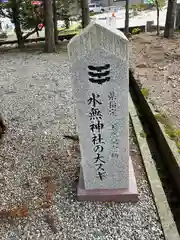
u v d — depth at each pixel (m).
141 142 3.51
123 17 16.08
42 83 5.83
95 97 2.31
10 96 5.23
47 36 8.32
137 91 5.09
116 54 2.15
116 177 2.63
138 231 2.36
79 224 2.46
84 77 2.24
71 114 4.38
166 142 3.34
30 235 2.39
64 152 3.46
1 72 6.79
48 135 3.83
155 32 9.60
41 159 3.34
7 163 3.31
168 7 7.98
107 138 2.48
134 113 4.23
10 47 9.87
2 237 2.39
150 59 6.42
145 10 17.75
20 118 4.35
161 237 2.29
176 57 6.39
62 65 7.03
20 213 2.60
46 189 2.87
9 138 3.81
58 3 8.97
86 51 2.14
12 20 9.16
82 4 8.05
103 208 2.60
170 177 3.22
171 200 2.95
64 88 5.47
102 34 2.09
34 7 8.82
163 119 3.82
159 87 4.88
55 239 2.34
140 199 2.67
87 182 2.67
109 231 2.38
